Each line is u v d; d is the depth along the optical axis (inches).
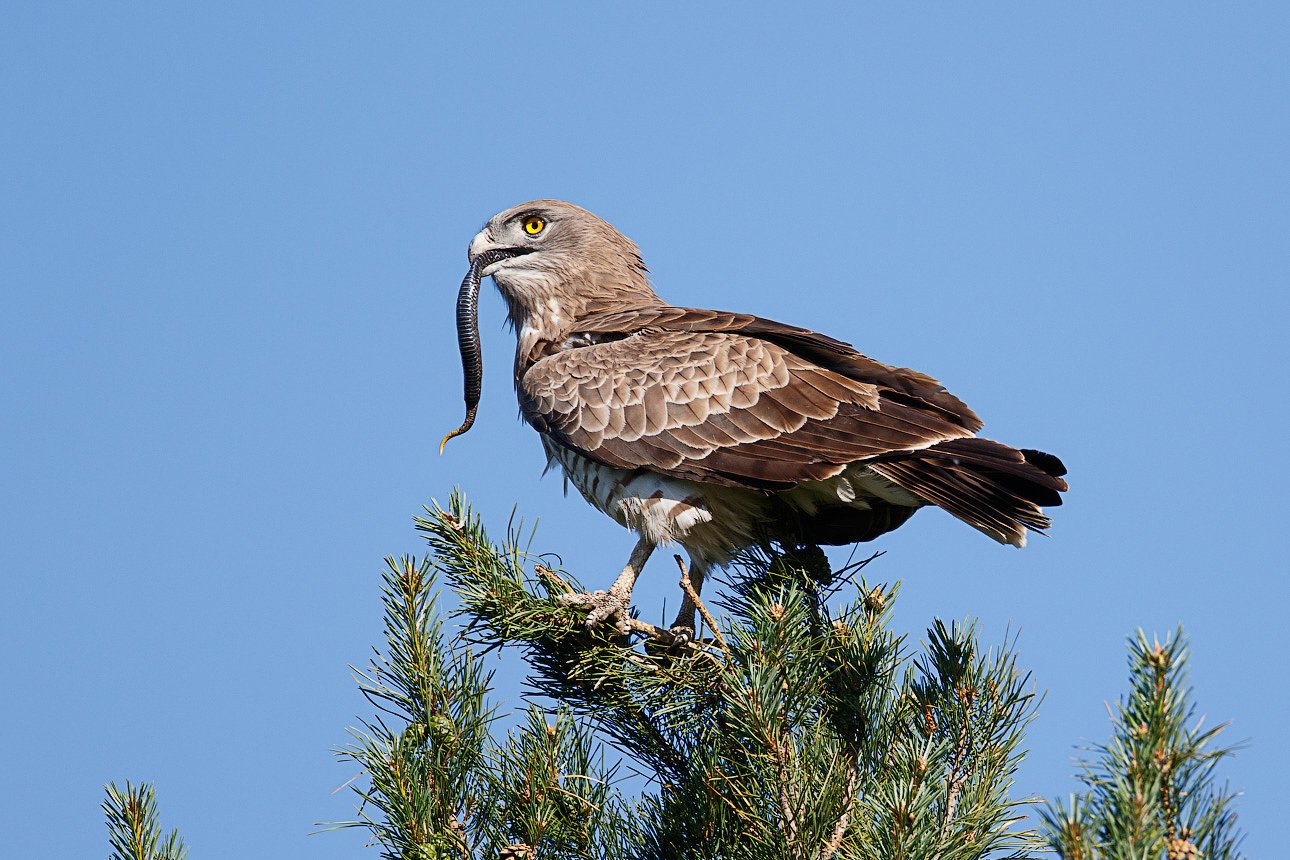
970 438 501.7
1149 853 259.8
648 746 404.2
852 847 331.0
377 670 371.6
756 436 517.7
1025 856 341.7
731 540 535.8
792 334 540.1
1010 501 485.4
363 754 352.2
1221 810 277.9
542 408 551.2
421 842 341.4
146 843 326.3
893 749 367.2
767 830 346.0
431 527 423.8
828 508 546.6
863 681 386.6
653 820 367.9
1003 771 358.9
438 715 364.8
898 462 504.4
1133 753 282.4
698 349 541.6
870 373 532.4
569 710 385.7
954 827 334.6
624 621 431.8
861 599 405.1
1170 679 288.8
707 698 397.4
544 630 415.2
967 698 365.7
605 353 555.5
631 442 529.7
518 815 355.9
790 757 348.8
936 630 379.2
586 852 361.1
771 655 369.4
